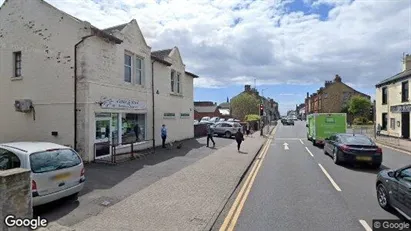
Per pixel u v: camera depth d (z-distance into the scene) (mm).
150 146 19438
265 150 20516
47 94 14461
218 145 22312
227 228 6152
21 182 5121
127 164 13281
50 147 7645
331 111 73438
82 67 13789
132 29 17344
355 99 59406
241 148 20578
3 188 4859
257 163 14672
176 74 24391
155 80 20281
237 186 9781
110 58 15359
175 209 7113
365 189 9359
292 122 67875
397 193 6637
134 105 17484
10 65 15500
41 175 6816
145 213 6812
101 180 10117
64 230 5680
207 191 8781
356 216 6828
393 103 29562
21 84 15164
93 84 14109
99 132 14609
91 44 14039
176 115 24047
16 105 14758
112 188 9094
